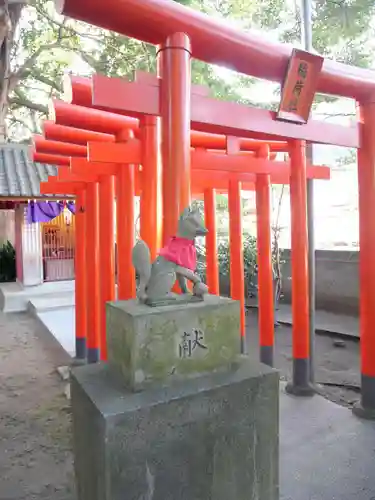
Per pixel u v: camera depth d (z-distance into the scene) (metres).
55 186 6.98
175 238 2.66
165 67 3.15
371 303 4.43
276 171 5.54
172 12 3.07
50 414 4.92
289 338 8.62
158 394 2.26
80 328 7.02
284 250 11.42
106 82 3.01
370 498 3.06
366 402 4.43
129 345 2.32
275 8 9.27
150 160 4.12
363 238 4.54
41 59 13.65
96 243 6.50
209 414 2.33
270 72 3.73
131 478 2.12
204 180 6.07
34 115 17.31
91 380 2.49
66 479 3.57
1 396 5.50
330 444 3.82
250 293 11.49
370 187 4.47
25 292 10.93
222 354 2.56
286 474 3.36
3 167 10.51
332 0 7.71
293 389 5.06
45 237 11.81
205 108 3.57
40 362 6.95
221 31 3.30
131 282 4.93
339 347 7.83
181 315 2.41
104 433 2.05
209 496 2.35
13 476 3.62
